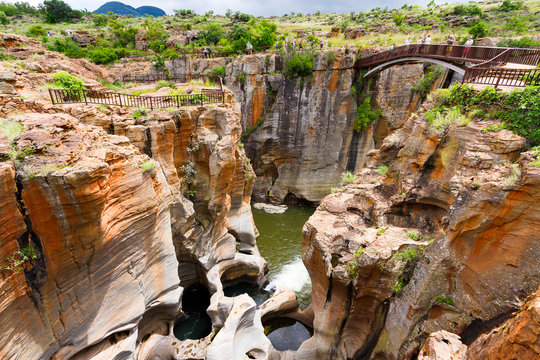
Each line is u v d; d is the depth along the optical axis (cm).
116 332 917
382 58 2398
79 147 750
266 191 3003
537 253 623
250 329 1216
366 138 2806
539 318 351
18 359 651
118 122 1191
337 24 5262
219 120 1545
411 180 1044
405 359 843
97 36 3716
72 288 772
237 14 5303
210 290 1505
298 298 1633
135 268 973
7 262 626
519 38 2594
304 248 1163
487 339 490
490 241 703
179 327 1405
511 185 639
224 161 1455
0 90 1054
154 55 3042
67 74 1412
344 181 1443
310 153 2806
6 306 624
